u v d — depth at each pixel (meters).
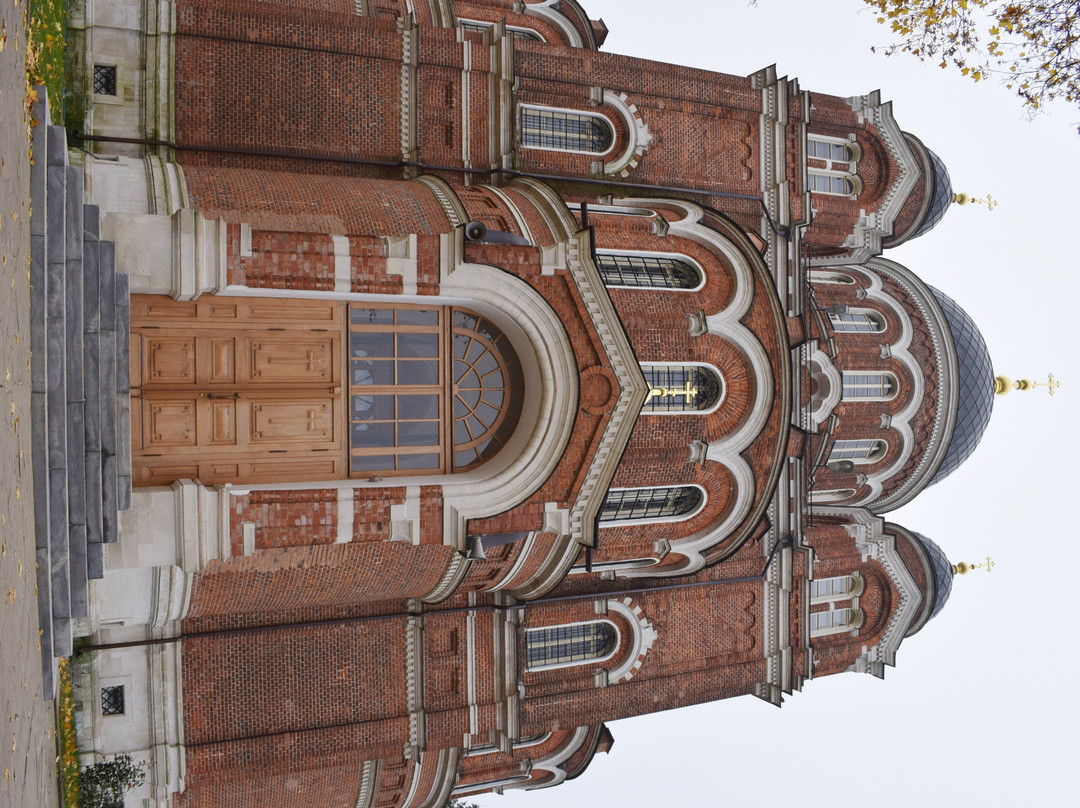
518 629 24.33
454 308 20.50
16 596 10.70
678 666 26.80
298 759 22.25
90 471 15.40
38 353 12.92
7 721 9.92
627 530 23.59
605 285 20.39
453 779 25.52
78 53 19.62
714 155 26.84
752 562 27.47
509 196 21.91
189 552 17.34
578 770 28.86
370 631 23.00
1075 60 15.98
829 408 30.53
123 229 16.58
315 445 19.30
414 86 22.81
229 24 20.83
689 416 22.98
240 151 21.02
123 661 20.39
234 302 18.39
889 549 31.62
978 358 34.81
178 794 22.30
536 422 20.36
